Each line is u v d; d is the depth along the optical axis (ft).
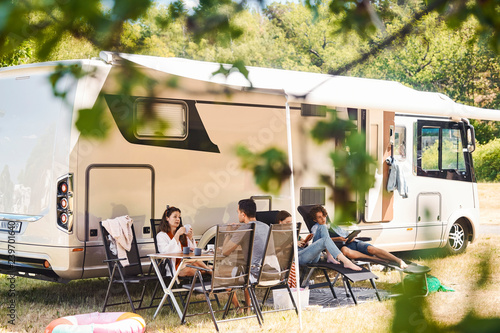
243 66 4.76
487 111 27.86
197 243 25.13
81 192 22.29
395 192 31.86
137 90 4.61
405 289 3.92
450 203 34.83
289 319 21.16
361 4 4.83
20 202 23.48
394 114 31.24
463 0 4.64
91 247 22.45
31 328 19.97
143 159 23.72
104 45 3.94
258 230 21.84
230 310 22.59
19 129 23.65
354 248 25.45
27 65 23.31
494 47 4.77
